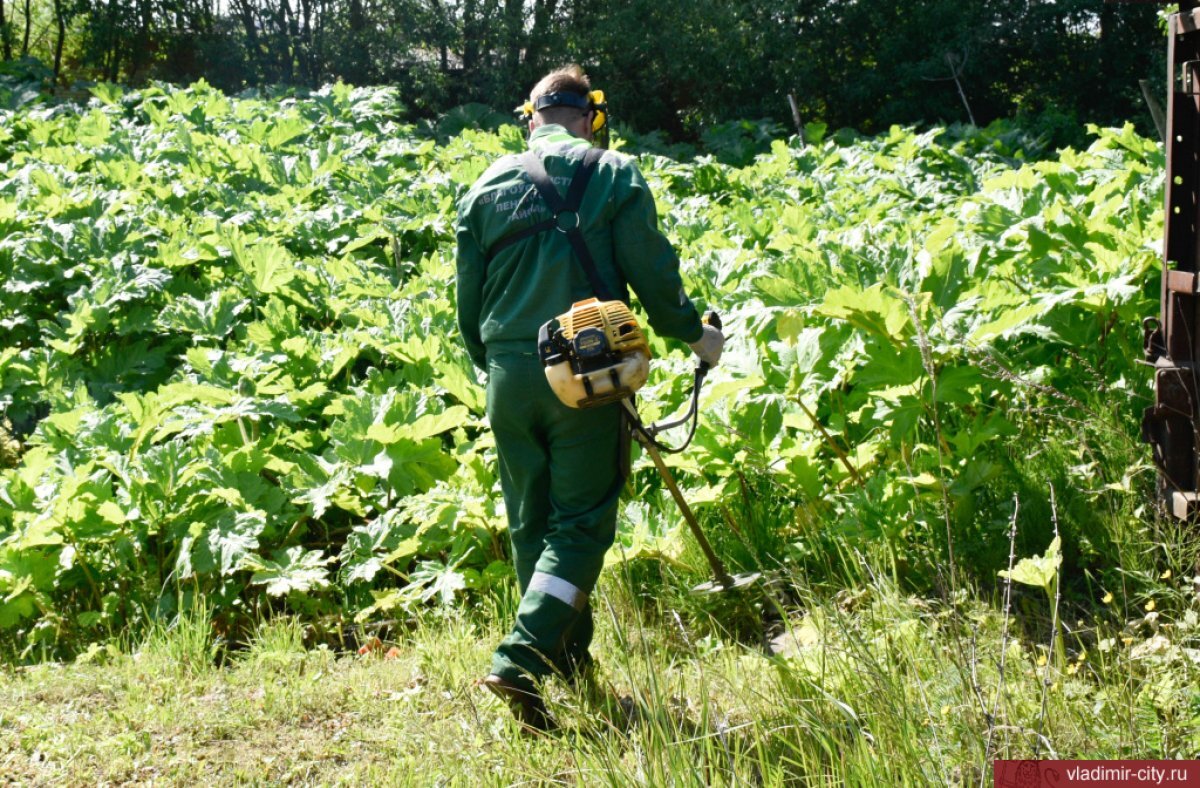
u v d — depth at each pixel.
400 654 4.15
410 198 8.79
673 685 3.55
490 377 3.41
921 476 4.14
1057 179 6.98
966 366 4.49
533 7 20.23
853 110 20.56
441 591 4.36
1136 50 19.45
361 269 7.95
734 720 3.31
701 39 19.38
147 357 6.73
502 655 3.31
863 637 3.39
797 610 4.05
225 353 5.80
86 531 4.63
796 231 7.00
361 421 5.05
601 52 19.86
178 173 9.50
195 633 4.21
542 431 3.42
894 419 4.35
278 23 20.56
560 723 3.21
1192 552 3.68
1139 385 4.75
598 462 3.38
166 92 12.62
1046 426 4.66
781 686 3.20
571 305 3.33
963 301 4.60
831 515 4.43
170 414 5.46
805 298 4.74
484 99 19.78
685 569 4.26
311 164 10.03
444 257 7.76
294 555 4.64
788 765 3.03
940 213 8.27
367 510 4.97
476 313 3.54
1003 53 19.81
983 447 4.61
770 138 15.15
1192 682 2.97
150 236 7.82
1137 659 3.17
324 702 3.69
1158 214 5.51
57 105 13.09
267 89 16.31
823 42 19.86
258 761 3.35
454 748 3.23
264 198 8.96
